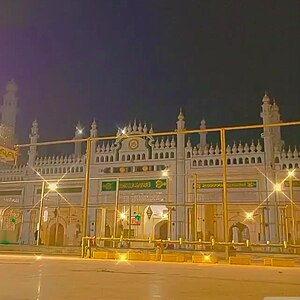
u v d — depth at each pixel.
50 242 38.41
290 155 32.62
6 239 36.56
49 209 38.91
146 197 35.25
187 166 34.66
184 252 23.41
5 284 5.69
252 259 19.83
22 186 39.38
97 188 36.84
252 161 33.22
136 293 5.02
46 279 6.55
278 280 7.43
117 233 36.53
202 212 34.19
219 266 13.17
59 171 38.56
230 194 33.06
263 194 32.28
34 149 40.03
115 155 37.09
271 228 31.53
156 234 36.31
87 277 7.16
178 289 5.57
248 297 4.85
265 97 35.12
